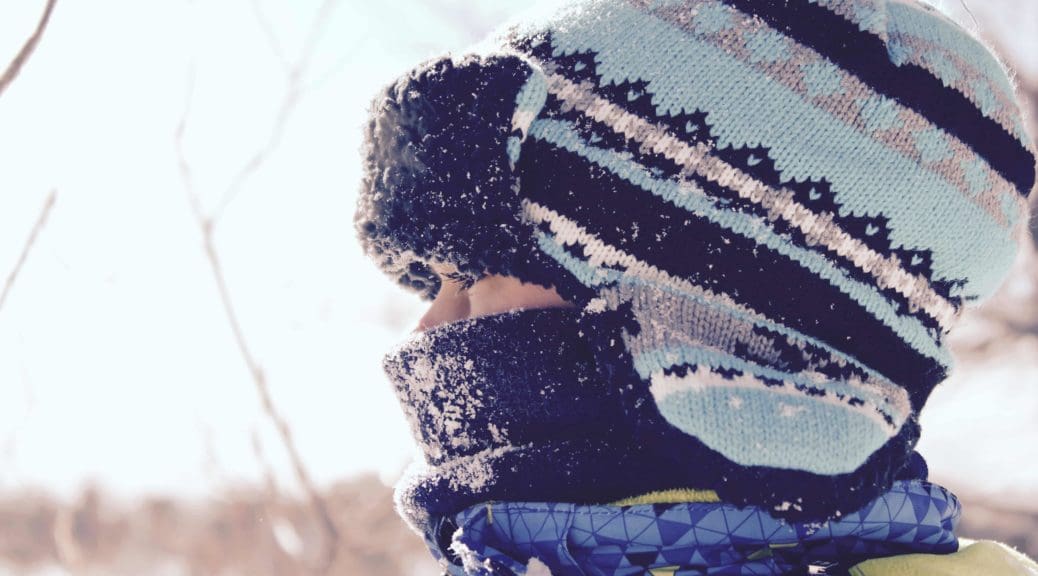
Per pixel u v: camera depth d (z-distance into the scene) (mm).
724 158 528
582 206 536
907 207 533
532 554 537
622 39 546
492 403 559
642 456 540
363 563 2227
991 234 563
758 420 484
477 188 532
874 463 491
